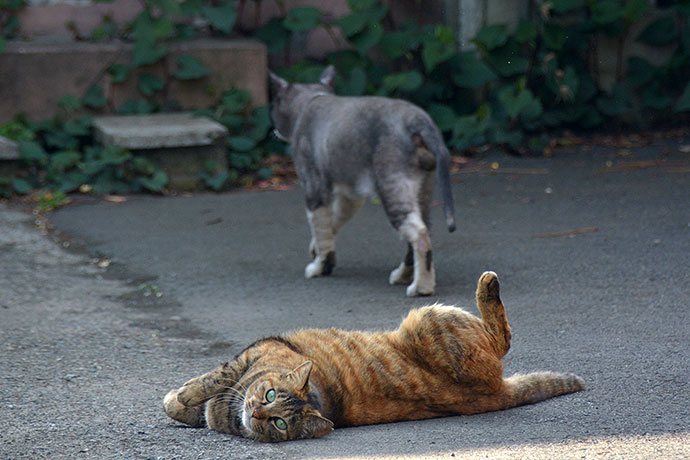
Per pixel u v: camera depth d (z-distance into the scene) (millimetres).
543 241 9398
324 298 7844
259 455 4141
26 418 4879
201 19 15609
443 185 7707
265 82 14383
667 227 9633
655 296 7301
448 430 4473
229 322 7156
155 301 7855
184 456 4223
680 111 15289
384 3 15289
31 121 13531
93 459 4238
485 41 14391
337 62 14906
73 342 6555
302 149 8711
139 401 5207
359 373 4574
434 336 4684
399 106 8047
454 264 8773
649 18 15156
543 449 4152
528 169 13094
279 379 4281
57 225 10609
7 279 8375
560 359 5805
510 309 7172
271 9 15297
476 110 14961
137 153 12406
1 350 6289
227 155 13211
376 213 11180
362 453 4109
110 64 13828
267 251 9508
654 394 5039
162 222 10750
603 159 13477
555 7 14602
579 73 15164
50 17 14906
